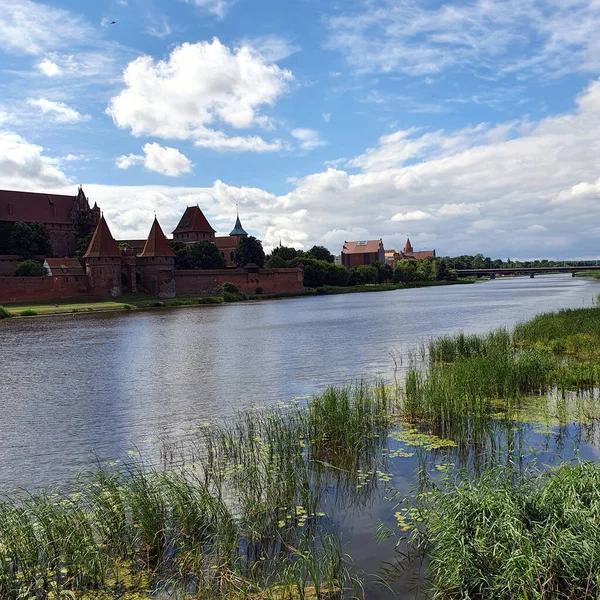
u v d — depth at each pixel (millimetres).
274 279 133375
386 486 12016
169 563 9094
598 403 17875
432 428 16062
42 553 9078
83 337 49375
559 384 20000
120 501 10414
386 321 53875
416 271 197250
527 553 7422
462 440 14852
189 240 162375
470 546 7867
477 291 122875
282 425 16234
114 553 9242
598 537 7508
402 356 31344
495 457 13258
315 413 16562
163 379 27172
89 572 8680
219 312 80750
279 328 51438
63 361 34531
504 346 27188
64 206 147750
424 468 12672
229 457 14336
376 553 9211
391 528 10055
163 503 10375
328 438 15273
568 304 68125
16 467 14750
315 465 13344
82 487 12648
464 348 28969
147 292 116438
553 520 8008
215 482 12562
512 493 8781
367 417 16578
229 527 9656
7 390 25625
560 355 26031
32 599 8211
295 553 9273
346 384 23734
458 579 7590
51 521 9734
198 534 9828
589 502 8508
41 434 17922
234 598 7996
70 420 19672
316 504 11062
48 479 13703
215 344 40719
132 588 8469
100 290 110062
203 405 21188
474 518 8398
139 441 16656
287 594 8047
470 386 18250
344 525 10250
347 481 12344
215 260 136500
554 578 7207
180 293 119375
